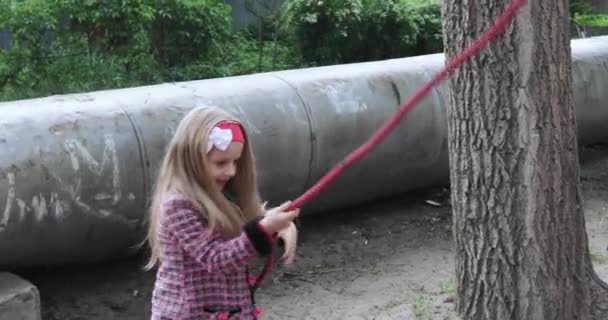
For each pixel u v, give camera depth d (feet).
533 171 14.05
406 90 21.68
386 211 23.26
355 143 20.49
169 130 17.80
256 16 39.17
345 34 34.81
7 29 31.91
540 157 14.02
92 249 17.62
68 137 16.63
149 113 17.87
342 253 20.72
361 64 22.38
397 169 21.72
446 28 14.65
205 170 9.50
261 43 37.52
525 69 13.83
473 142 14.52
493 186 14.39
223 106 18.76
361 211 23.12
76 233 16.92
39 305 15.62
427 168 22.47
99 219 16.97
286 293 18.53
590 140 27.76
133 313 17.48
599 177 27.09
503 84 13.99
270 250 9.18
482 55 14.08
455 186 15.12
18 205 15.88
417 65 22.70
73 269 18.78
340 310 17.60
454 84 14.67
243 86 19.71
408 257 20.61
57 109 17.15
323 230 21.81
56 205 16.30
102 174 16.80
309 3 35.12
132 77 30.45
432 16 36.55
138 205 17.35
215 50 35.40
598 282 15.20
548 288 14.32
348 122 20.34
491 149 14.30
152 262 10.23
